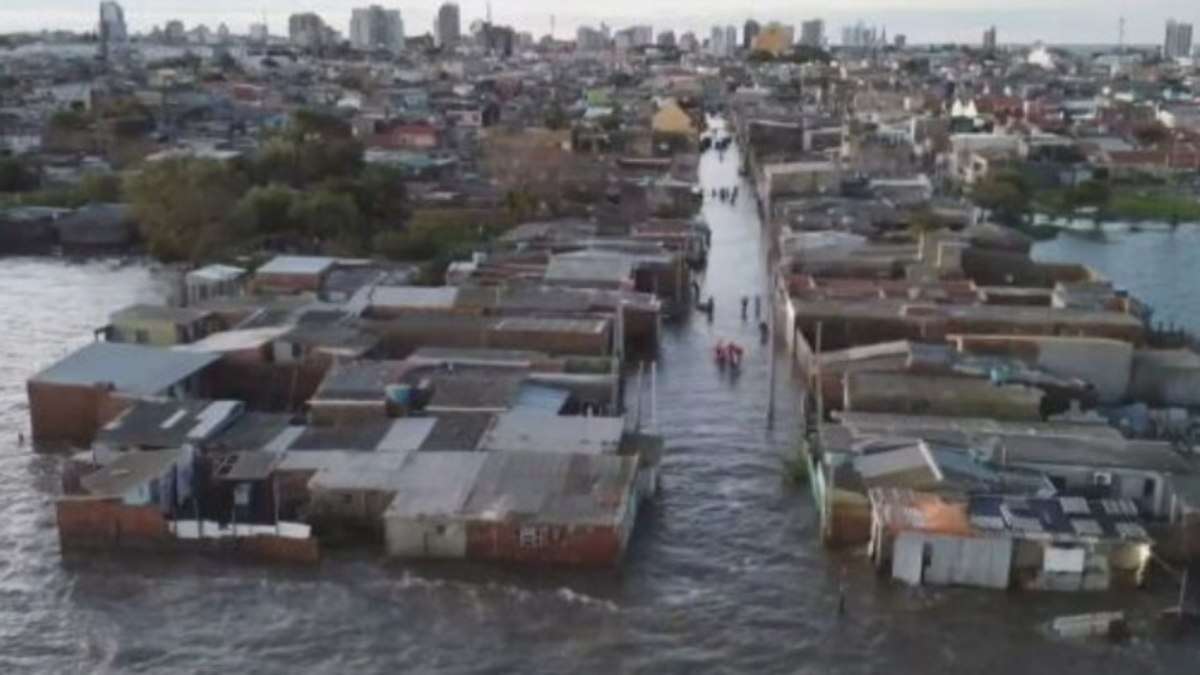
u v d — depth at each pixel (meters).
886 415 65.31
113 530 55.22
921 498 54.44
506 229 125.38
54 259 125.38
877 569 53.59
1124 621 48.81
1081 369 75.00
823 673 46.50
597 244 111.19
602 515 54.00
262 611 50.44
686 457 68.62
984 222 135.12
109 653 47.50
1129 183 177.00
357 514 56.31
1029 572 52.19
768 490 63.88
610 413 70.38
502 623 49.62
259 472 57.94
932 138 194.38
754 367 86.38
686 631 49.25
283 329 80.38
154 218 122.81
